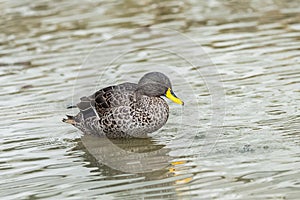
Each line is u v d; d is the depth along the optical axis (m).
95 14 22.12
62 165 11.02
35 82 16.06
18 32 20.53
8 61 17.84
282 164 10.27
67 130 12.99
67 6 23.38
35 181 10.27
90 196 9.52
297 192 9.15
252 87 14.80
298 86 14.62
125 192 9.63
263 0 23.17
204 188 9.56
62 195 9.61
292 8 21.77
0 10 23.14
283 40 18.38
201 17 21.31
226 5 22.75
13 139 12.46
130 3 23.50
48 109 14.17
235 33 19.38
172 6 22.89
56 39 19.59
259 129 12.17
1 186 10.09
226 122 12.72
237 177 9.88
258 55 17.19
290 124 12.31
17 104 14.55
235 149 11.20
